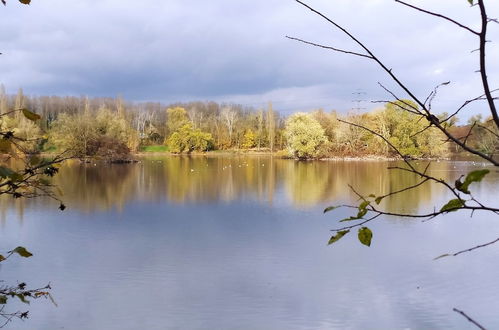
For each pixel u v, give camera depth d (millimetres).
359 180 26922
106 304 7699
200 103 85375
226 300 7922
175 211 16641
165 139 69250
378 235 12547
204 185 24703
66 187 23312
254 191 22359
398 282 8789
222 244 11750
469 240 12031
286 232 13109
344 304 7785
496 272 9281
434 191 21625
